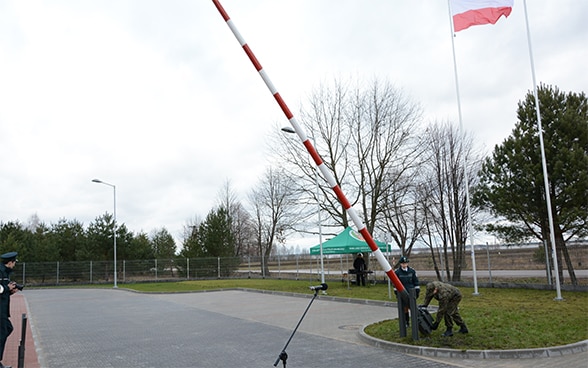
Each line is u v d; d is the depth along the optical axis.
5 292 8.83
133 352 10.32
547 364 7.82
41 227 55.12
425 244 28.92
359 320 13.95
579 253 19.09
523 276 21.86
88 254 45.78
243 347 10.42
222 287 31.20
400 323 9.96
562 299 16.08
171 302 22.89
